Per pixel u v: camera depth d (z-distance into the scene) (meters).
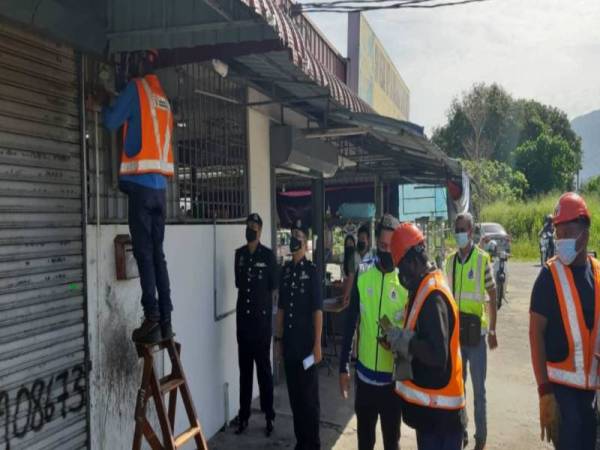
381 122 5.92
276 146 6.64
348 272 8.23
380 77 12.72
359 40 10.43
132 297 4.04
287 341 4.74
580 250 3.20
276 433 5.41
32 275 3.15
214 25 3.25
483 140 45.22
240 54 3.78
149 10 3.38
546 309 3.26
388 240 3.91
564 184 47.16
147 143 3.34
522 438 5.39
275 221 6.81
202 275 5.15
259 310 5.33
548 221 17.27
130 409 4.00
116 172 3.90
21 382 3.07
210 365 5.28
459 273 5.09
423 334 3.13
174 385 3.40
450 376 3.16
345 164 10.14
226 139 5.65
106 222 3.79
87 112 3.64
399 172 12.73
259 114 6.39
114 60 3.86
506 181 39.78
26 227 3.12
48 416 3.25
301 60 3.21
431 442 3.18
